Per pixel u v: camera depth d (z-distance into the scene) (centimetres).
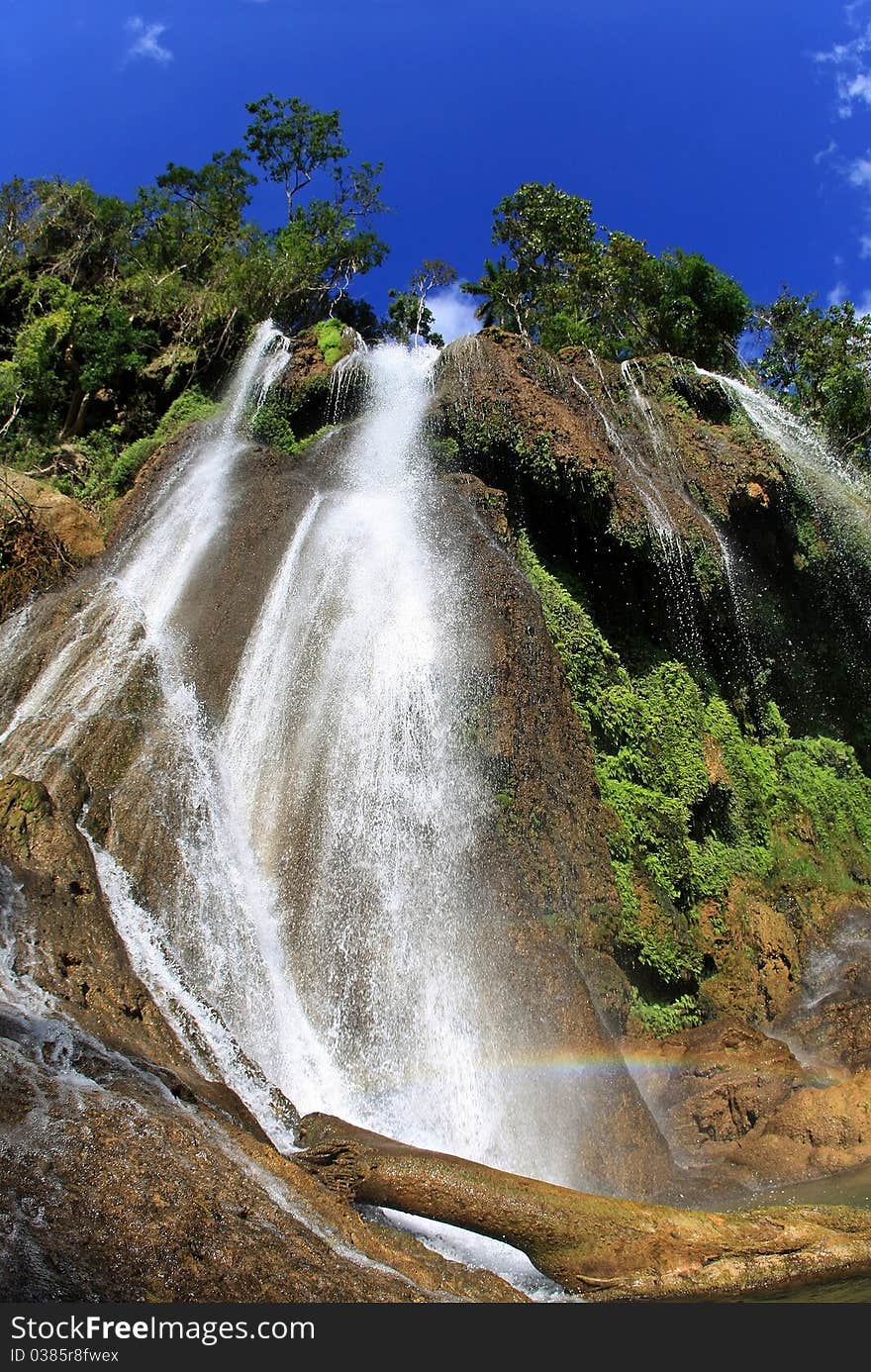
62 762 1166
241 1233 582
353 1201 739
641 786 1611
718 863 1684
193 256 2956
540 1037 1108
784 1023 1495
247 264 2788
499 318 3644
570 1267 733
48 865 934
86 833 1104
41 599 1695
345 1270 601
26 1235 520
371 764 1327
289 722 1391
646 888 1453
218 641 1528
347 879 1212
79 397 2406
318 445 2011
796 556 2312
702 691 1923
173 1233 554
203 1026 895
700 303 3005
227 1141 676
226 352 2427
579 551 1841
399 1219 770
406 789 1308
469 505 1656
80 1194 556
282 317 2908
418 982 1145
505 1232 736
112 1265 525
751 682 2119
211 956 1068
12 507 1853
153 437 2289
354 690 1401
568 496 1789
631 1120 1052
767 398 2706
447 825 1273
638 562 1884
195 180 3394
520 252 3672
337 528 1652
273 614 1556
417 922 1192
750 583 2200
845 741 2298
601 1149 1013
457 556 1532
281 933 1159
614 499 1850
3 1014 733
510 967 1160
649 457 2152
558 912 1273
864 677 2366
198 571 1695
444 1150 989
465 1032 1109
